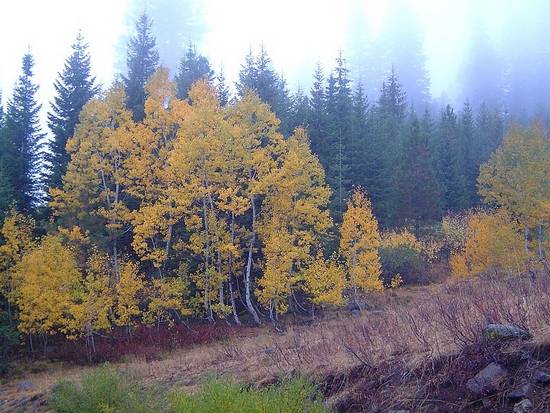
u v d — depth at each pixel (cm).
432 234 3825
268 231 2667
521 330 710
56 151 3362
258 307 2961
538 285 909
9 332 2277
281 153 2961
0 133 3466
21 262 2319
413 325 918
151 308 2500
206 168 2614
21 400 1544
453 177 4703
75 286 2336
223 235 2689
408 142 4497
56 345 2469
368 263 2628
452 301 990
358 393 799
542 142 2931
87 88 3591
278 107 4009
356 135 4184
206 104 2920
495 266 2433
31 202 3338
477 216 3625
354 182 3928
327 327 1633
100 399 1016
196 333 2411
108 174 2825
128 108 3659
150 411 979
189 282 2662
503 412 620
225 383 817
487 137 6106
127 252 2981
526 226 2733
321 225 2686
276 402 714
